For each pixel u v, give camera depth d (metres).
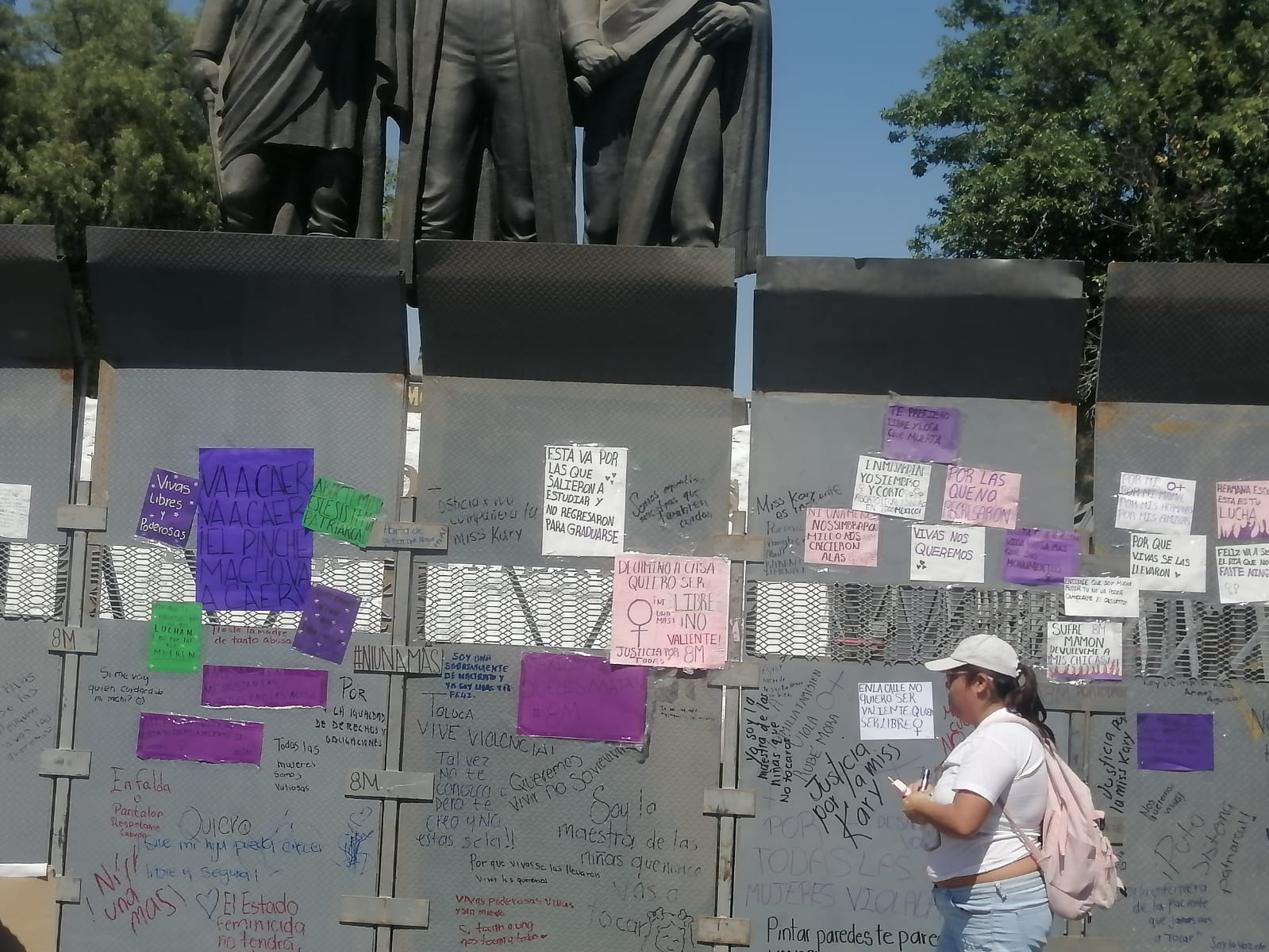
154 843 4.95
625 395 4.98
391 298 4.94
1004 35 20.86
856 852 4.81
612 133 5.83
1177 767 4.82
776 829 4.83
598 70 5.66
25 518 5.08
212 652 4.98
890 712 4.85
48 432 5.11
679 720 4.87
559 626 4.92
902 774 4.83
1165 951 4.77
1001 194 17.08
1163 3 17.66
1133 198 17.25
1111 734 4.84
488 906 4.87
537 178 5.67
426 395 5.00
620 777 4.87
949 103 19.97
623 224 5.68
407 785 4.88
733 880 4.82
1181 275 4.75
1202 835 4.80
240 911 4.92
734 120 5.74
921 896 4.79
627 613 4.90
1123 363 4.89
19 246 4.97
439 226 5.76
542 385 5.00
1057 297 4.78
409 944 4.88
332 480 5.02
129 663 5.00
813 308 4.87
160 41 25.22
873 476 4.93
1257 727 4.83
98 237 4.91
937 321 4.86
